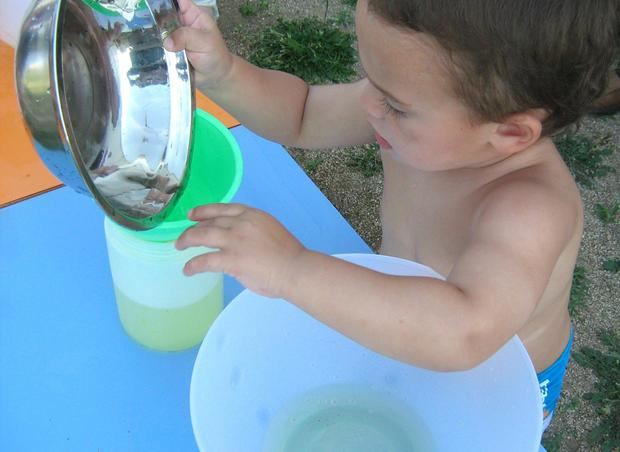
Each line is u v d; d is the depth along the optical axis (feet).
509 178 2.76
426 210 3.27
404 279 2.24
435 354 2.20
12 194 3.63
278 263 2.22
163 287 2.75
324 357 2.95
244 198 3.82
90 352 3.06
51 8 1.94
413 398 2.96
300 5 8.04
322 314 2.23
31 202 3.60
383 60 2.26
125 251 2.64
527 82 2.22
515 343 2.54
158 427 2.86
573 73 2.27
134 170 2.51
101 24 2.58
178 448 2.81
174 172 2.53
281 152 4.10
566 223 2.57
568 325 3.66
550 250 2.46
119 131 2.57
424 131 2.44
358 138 3.66
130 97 2.60
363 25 2.26
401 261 2.76
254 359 2.72
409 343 2.19
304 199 3.87
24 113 1.92
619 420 5.00
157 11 2.54
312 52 7.29
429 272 2.72
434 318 2.18
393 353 2.24
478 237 2.50
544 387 3.67
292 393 2.96
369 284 2.21
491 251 2.40
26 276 3.29
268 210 3.78
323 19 7.89
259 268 2.21
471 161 2.66
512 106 2.30
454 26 2.09
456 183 3.03
